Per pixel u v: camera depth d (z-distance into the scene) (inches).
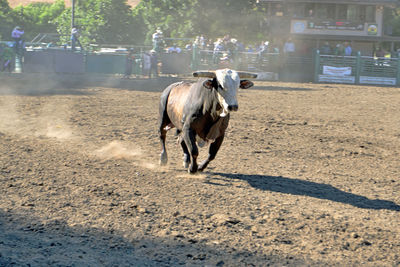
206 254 220.5
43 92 887.1
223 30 1873.8
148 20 1964.8
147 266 205.6
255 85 1277.1
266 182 345.4
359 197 323.3
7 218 249.0
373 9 1852.9
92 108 685.3
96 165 363.9
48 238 227.6
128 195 296.8
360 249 235.8
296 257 222.8
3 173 327.9
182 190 313.1
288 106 833.5
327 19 1844.2
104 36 1955.0
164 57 1470.2
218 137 328.2
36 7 2984.7
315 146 491.5
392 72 1509.6
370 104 920.9
